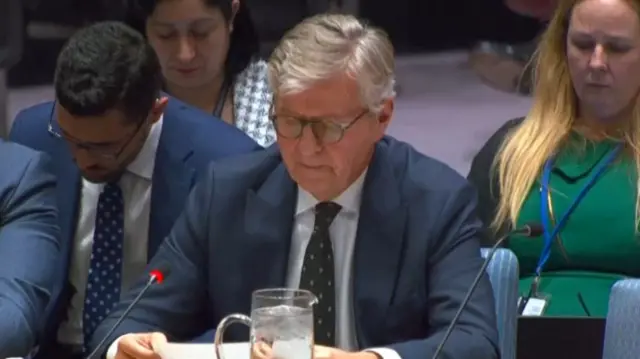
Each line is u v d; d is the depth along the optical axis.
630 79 11.56
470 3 16.34
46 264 9.24
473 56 16.16
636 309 9.12
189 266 8.63
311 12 15.30
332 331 8.31
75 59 9.38
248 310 8.50
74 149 9.67
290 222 8.51
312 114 7.84
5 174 9.54
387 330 8.32
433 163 8.74
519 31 15.85
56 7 16.11
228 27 12.55
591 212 11.49
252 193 8.62
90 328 10.08
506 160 11.88
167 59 12.38
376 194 8.45
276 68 7.92
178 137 10.32
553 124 11.88
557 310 10.96
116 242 10.12
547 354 9.57
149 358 7.62
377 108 7.98
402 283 8.34
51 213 9.60
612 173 11.59
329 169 8.03
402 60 17.38
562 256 11.55
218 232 8.58
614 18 11.48
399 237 8.39
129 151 9.72
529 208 11.66
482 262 8.40
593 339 9.51
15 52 15.87
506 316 9.52
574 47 11.70
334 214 8.45
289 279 8.48
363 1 16.34
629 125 11.68
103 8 15.87
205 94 12.92
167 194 10.15
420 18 16.84
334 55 7.78
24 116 10.73
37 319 9.03
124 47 9.50
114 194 10.12
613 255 11.46
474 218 8.58
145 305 8.50
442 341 7.71
